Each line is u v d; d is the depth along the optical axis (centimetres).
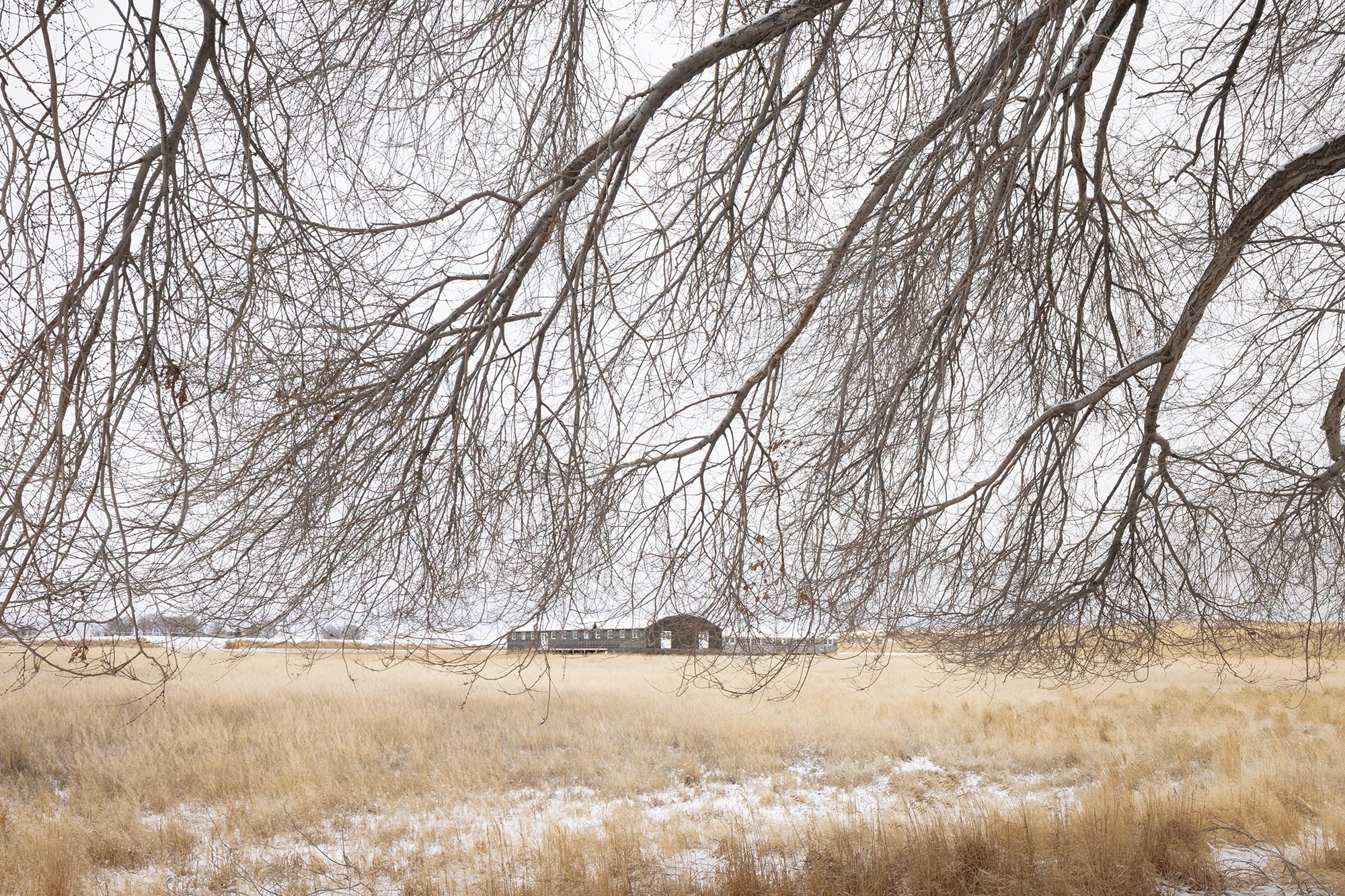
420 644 440
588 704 1845
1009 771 1284
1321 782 1028
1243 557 662
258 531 373
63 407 243
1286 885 677
